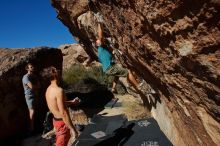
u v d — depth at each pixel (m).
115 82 7.23
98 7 4.38
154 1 2.18
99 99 9.51
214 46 1.84
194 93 2.51
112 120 7.02
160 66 3.07
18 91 7.74
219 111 2.21
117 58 6.57
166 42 2.43
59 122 4.49
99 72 12.66
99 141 5.75
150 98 6.31
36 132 7.35
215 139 2.55
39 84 7.62
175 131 4.64
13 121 7.27
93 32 7.77
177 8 1.96
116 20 3.71
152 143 5.18
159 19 2.27
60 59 10.27
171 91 3.34
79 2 7.93
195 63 2.12
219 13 1.66
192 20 1.90
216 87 2.04
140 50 3.43
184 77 2.54
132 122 6.57
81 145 5.66
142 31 2.88
